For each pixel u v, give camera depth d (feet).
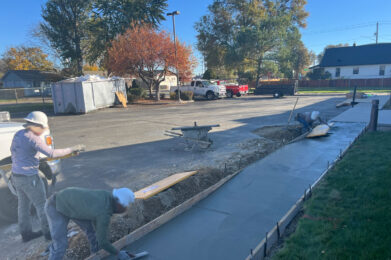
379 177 15.76
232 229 12.21
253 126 38.32
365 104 55.06
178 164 21.93
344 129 32.04
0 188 13.20
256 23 127.13
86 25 108.58
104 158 24.67
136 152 26.43
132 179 18.97
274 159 21.75
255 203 14.57
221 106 68.80
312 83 146.00
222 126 39.29
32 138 10.45
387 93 91.50
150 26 98.99
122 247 10.98
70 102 63.93
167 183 15.16
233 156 23.66
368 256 9.11
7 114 20.61
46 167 14.14
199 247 10.99
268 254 10.21
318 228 11.16
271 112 52.85
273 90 97.66
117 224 12.59
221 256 10.38
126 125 43.62
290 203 14.40
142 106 77.20
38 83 148.77
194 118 48.65
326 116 43.88
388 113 41.60
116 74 86.53
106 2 104.27
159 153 25.70
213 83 99.19
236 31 135.03
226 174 19.53
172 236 11.82
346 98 74.33
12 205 13.65
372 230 10.58
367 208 12.34
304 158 21.66
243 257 10.28
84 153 26.68
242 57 130.11
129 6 104.73
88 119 53.47
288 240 10.60
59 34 108.06
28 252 10.97
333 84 140.46
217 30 138.41
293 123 39.22
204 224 12.71
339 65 151.43
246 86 101.35
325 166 19.67
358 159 19.61
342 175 16.79
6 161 13.94
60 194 8.80
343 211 12.34
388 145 22.81
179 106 73.67
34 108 75.15
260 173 18.83
